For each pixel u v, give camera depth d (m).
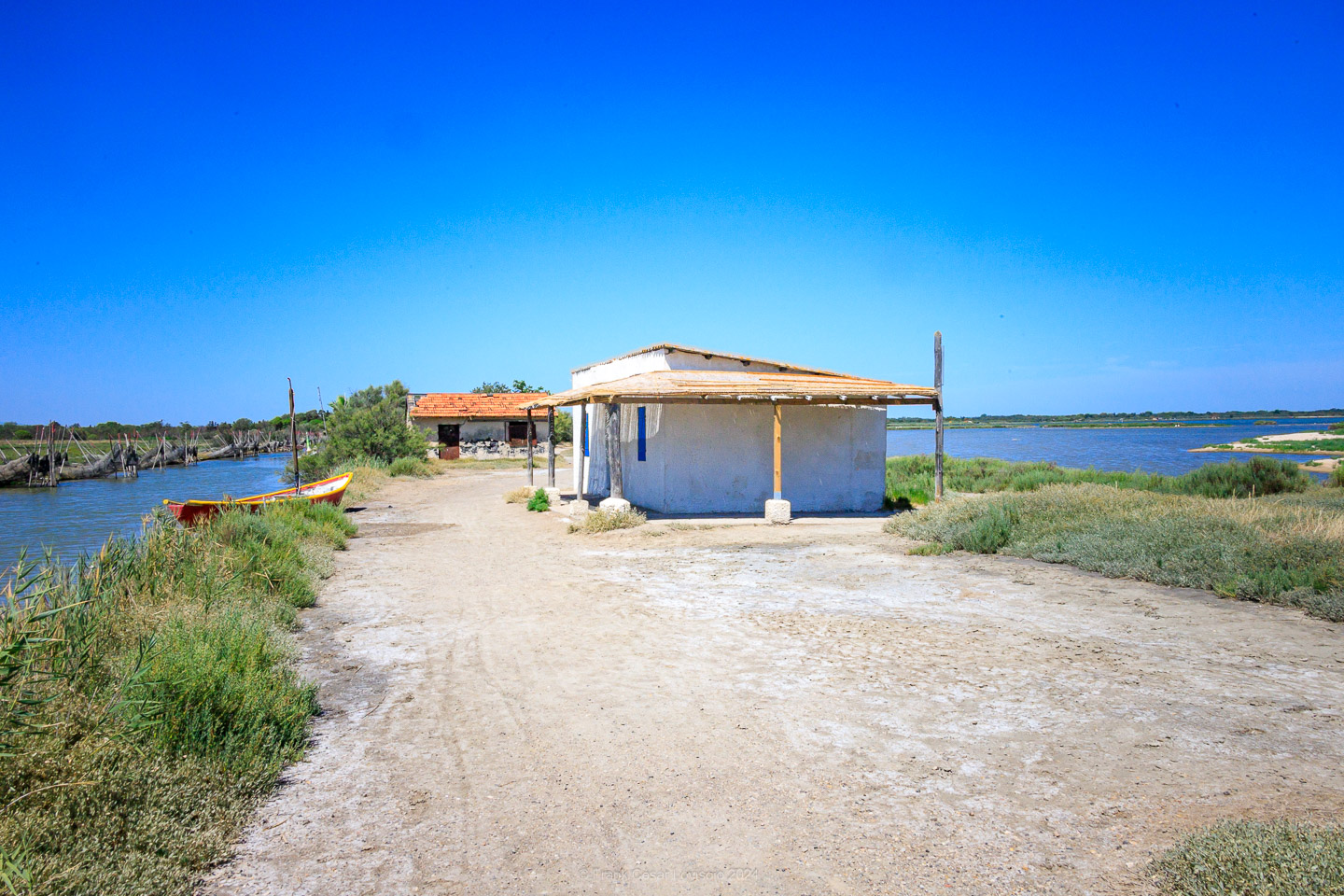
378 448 39.25
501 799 4.29
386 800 4.29
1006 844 3.69
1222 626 7.53
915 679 6.16
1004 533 12.60
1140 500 13.70
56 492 33.44
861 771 4.53
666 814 4.08
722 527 16.16
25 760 3.71
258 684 5.21
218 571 8.42
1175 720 5.18
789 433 19.25
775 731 5.16
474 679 6.44
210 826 3.81
